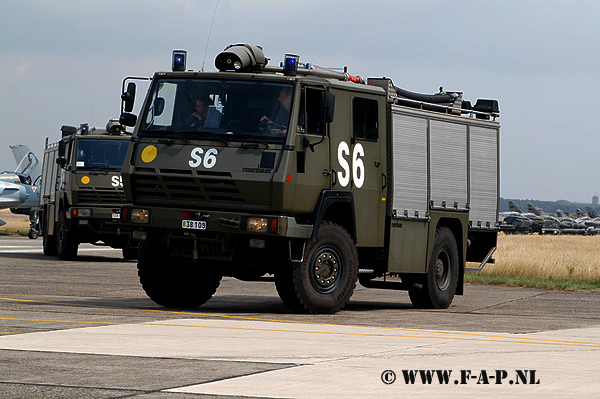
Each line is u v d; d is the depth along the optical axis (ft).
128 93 52.01
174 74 51.93
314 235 50.14
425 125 61.62
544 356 34.68
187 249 51.67
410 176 59.62
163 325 42.22
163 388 26.50
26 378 27.86
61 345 34.76
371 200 55.52
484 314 57.41
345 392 26.27
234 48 51.90
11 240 178.50
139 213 51.16
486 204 68.80
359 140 54.49
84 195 102.47
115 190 102.12
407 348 36.09
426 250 61.46
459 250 65.87
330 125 52.13
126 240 105.40
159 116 51.72
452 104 66.08
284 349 34.91
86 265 98.63
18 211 217.15
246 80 50.42
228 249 50.42
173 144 50.85
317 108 51.01
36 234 192.75
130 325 41.86
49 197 117.80
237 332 40.27
